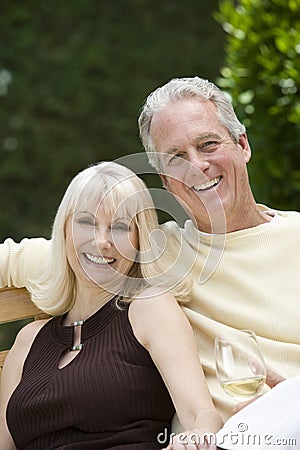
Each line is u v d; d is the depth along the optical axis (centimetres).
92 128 894
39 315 336
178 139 317
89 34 931
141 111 333
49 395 296
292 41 432
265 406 266
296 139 433
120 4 951
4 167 866
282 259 318
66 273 316
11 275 331
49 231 838
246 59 448
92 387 294
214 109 321
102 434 294
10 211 849
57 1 941
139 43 933
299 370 305
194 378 288
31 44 917
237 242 320
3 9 929
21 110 891
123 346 301
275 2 447
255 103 441
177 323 300
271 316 310
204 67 925
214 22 946
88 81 909
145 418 297
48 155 877
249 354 274
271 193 443
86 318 314
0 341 688
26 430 302
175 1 956
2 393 318
